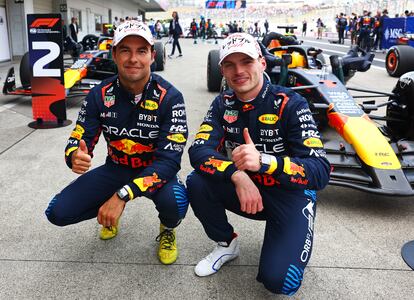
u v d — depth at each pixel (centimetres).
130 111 204
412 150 304
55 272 209
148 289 197
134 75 193
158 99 203
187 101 611
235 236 216
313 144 179
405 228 257
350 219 268
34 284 199
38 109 478
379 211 280
